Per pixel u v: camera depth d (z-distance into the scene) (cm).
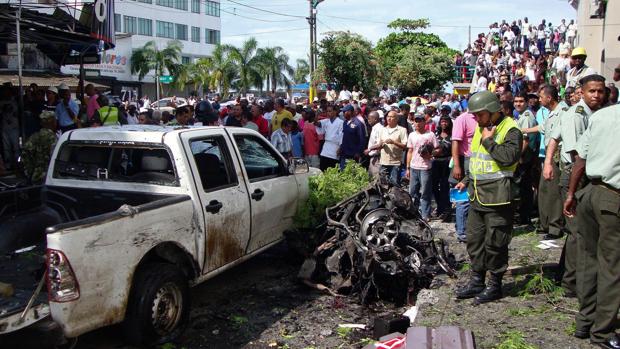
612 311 403
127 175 554
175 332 485
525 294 526
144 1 5950
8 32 1048
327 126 1145
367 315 556
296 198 693
